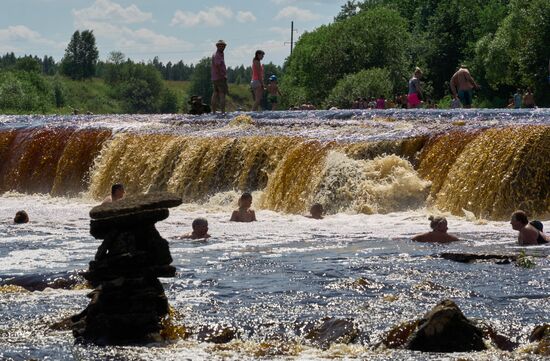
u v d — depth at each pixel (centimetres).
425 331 934
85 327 1014
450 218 2047
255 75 3381
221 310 1095
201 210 2367
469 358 892
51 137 3259
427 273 1311
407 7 12012
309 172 2364
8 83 11738
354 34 9656
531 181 2072
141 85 19588
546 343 915
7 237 1872
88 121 3475
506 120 2444
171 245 1697
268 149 2567
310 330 1005
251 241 1733
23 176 3256
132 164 2908
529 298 1127
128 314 997
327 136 2508
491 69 8525
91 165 3089
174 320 1029
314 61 9762
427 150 2297
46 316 1100
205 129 2977
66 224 2119
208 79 19762
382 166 2269
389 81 8644
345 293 1185
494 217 2070
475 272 1313
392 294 1168
